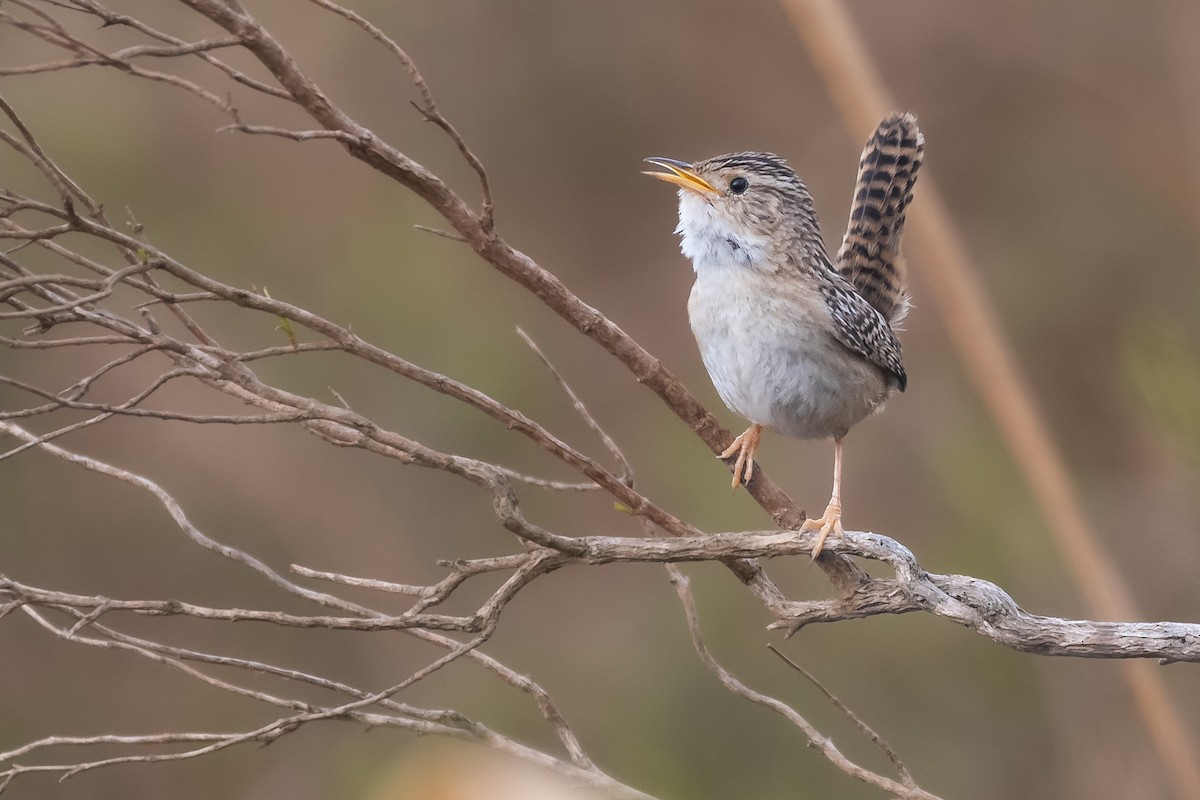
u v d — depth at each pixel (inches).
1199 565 368.2
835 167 554.3
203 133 517.7
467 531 458.3
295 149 522.3
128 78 512.1
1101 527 378.9
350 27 557.9
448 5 568.7
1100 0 545.6
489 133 571.2
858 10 555.5
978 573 321.7
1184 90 520.7
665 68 577.9
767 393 289.1
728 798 368.5
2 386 434.0
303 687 414.6
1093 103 541.3
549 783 132.0
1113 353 459.5
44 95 503.5
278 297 486.6
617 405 504.1
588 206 572.1
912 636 386.0
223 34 519.8
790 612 206.8
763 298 286.4
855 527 450.3
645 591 440.1
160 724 410.3
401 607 435.5
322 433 189.3
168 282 472.7
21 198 162.7
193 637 428.8
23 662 414.6
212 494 450.3
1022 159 546.6
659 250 563.8
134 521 443.2
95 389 446.6
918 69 555.2
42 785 394.3
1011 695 372.8
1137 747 331.6
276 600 438.9
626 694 392.2
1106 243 517.0
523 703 397.4
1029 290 509.4
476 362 472.7
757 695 203.6
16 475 434.9
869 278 318.0
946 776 365.1
